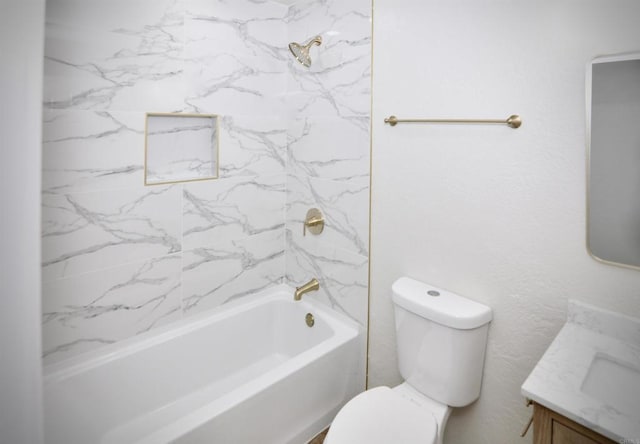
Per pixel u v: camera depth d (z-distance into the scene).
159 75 1.85
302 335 2.37
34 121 0.93
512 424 1.53
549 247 1.35
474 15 1.45
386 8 1.75
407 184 1.77
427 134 1.66
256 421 1.64
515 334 1.48
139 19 1.76
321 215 2.24
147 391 1.98
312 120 2.21
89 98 1.67
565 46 1.24
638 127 1.12
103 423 1.84
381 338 2.00
